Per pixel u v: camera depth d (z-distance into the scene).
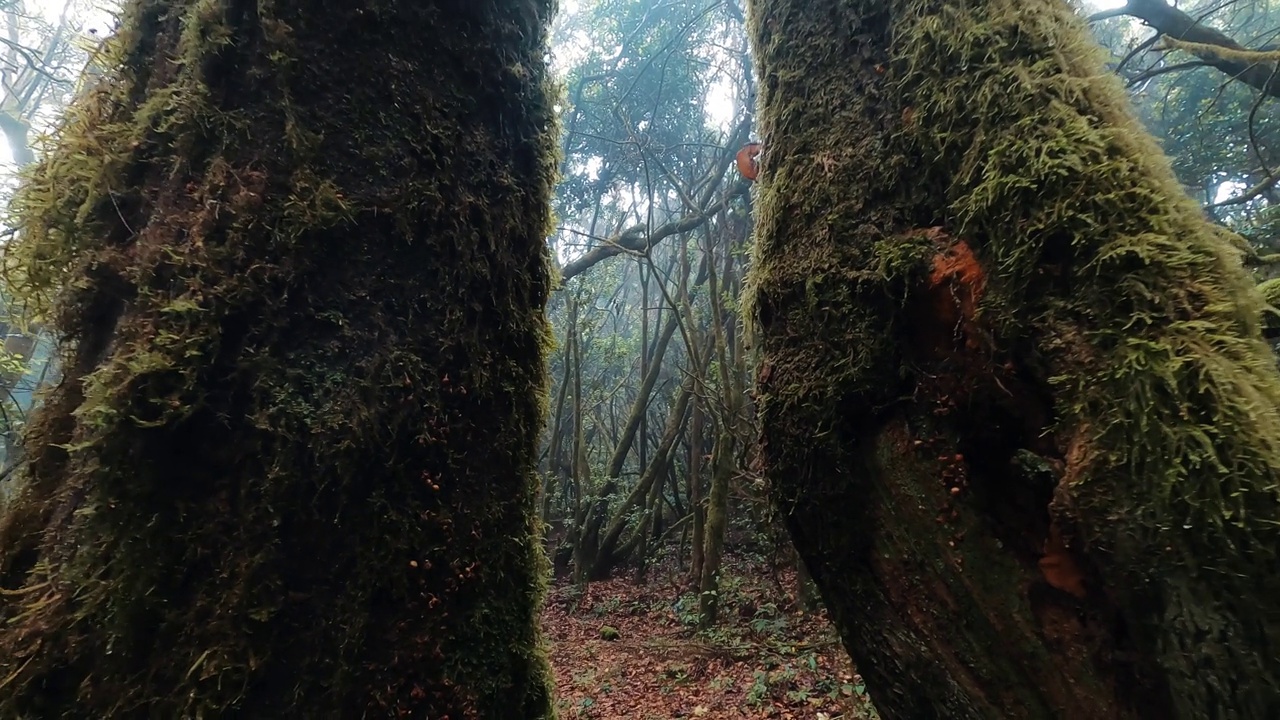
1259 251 4.00
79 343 0.98
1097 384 0.93
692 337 9.94
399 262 1.08
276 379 0.94
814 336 1.39
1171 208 1.00
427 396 1.06
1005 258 1.09
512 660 1.12
